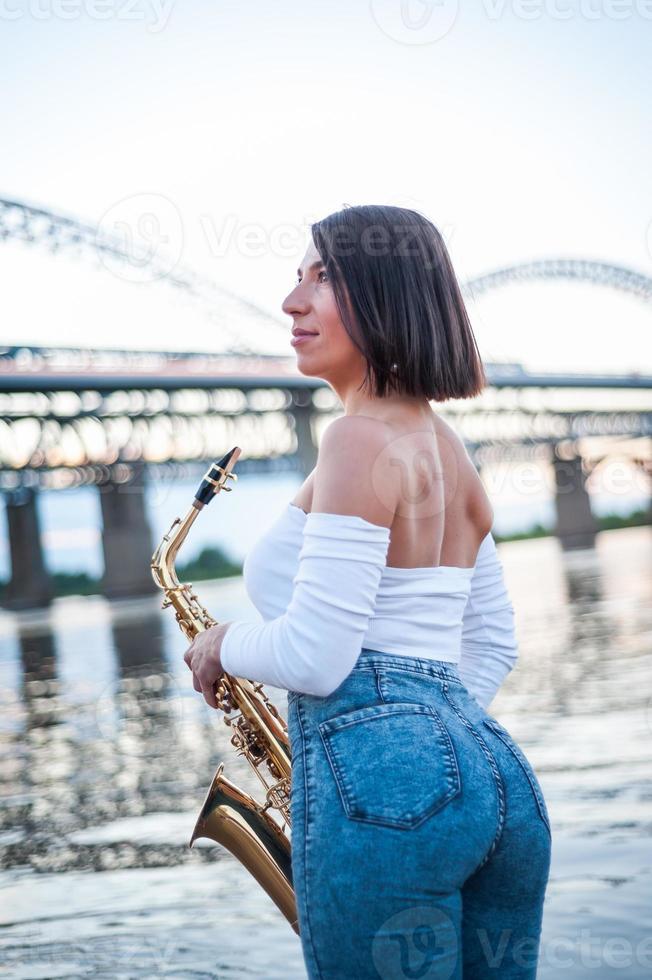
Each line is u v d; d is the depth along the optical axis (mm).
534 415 89312
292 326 1698
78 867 5102
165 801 6719
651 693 9641
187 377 74000
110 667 21656
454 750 1430
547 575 42312
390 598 1520
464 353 1667
